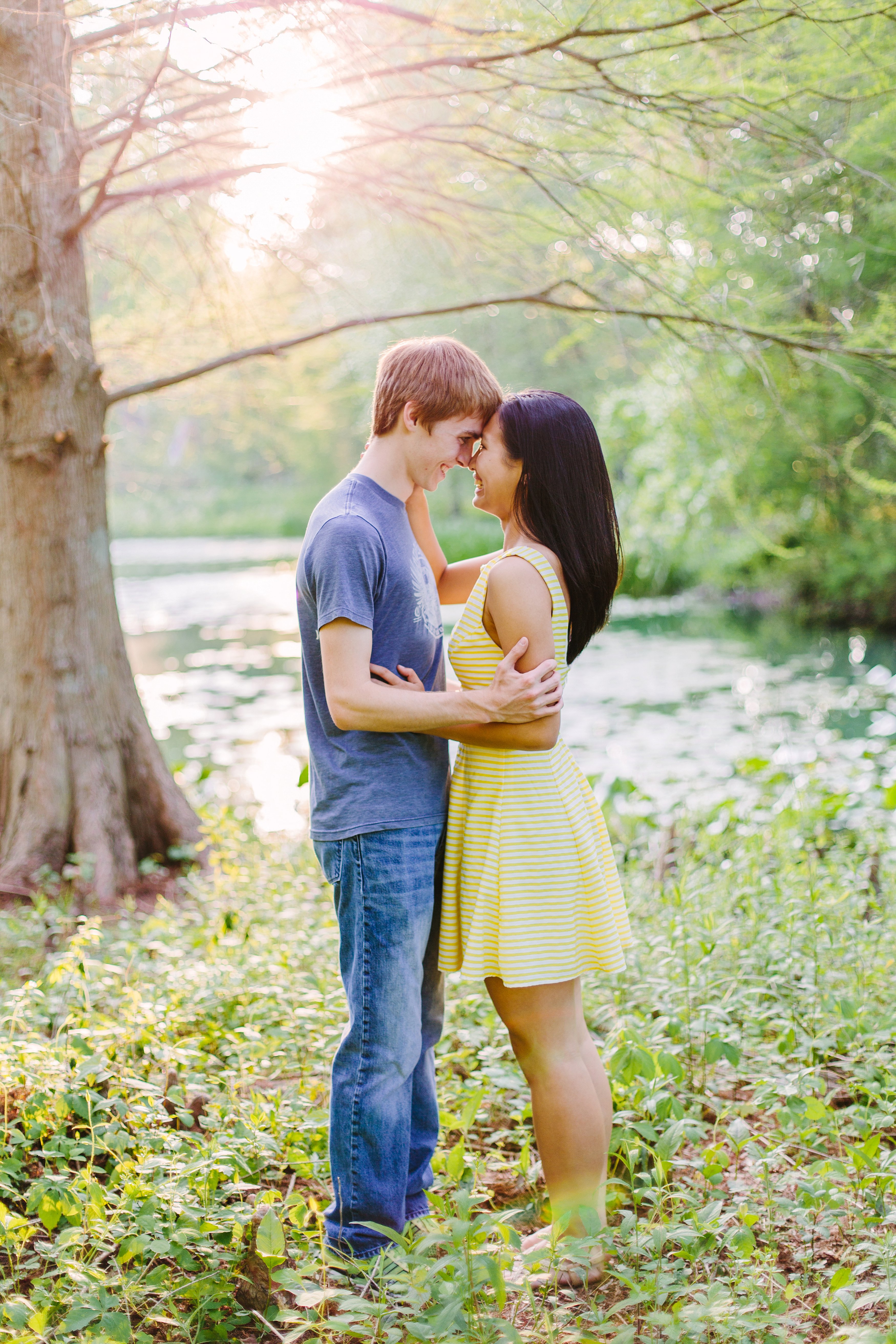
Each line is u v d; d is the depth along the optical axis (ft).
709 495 44.91
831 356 15.61
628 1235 6.95
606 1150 7.59
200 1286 6.56
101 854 17.79
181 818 19.24
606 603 7.95
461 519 90.99
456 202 17.16
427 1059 8.22
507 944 7.31
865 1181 7.48
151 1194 6.95
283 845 19.34
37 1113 8.04
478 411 7.68
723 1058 10.37
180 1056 8.81
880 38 12.34
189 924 15.33
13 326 16.93
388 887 7.34
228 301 21.88
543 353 60.29
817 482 37.35
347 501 7.38
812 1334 6.64
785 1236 7.66
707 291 14.35
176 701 35.81
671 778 19.74
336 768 7.44
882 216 14.46
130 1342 6.00
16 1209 7.68
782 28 12.71
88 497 18.29
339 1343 6.66
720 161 13.60
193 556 98.84
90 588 18.38
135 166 15.16
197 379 24.82
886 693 35.40
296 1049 10.39
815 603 56.34
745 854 15.43
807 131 12.58
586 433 7.72
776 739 28.66
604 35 12.28
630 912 14.14
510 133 15.11
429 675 8.00
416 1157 8.18
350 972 7.45
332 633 7.11
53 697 18.01
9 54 14.53
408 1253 6.89
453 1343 5.90
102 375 18.04
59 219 16.85
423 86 14.96
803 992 10.94
